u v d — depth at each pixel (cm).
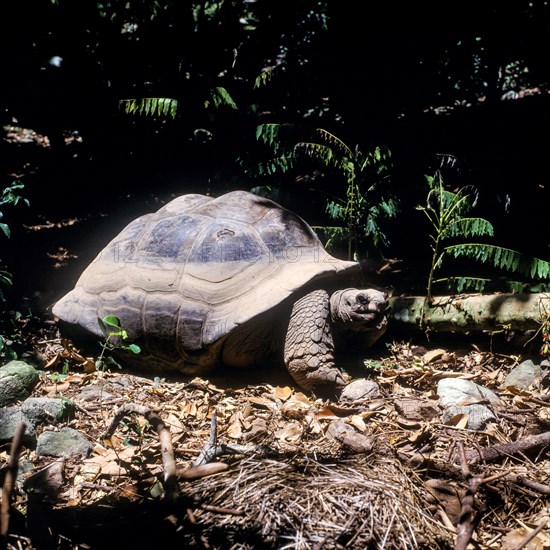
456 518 289
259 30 535
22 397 351
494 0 516
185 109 510
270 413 346
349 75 507
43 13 522
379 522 280
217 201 389
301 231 380
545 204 480
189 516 281
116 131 543
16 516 288
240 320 352
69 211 539
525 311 372
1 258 477
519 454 314
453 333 394
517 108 595
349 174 438
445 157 476
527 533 286
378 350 393
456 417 331
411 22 501
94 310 379
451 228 404
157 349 370
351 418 337
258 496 286
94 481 311
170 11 528
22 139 694
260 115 523
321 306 357
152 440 329
